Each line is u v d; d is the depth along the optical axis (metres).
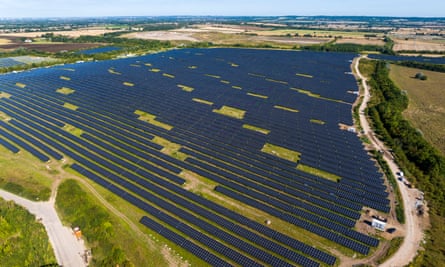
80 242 44.78
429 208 49.94
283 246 43.94
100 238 44.81
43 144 73.38
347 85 120.19
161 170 62.09
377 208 50.62
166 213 50.59
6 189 56.94
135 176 60.34
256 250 42.91
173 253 42.75
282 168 62.88
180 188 56.31
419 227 46.00
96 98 105.75
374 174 60.00
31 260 41.88
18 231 46.75
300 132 78.62
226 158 66.81
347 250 42.69
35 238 45.22
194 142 74.00
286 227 47.28
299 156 67.50
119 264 40.59
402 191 54.38
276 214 49.72
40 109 96.75
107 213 50.09
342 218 48.59
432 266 39.22
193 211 50.91
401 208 50.09
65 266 40.91
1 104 101.56
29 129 82.12
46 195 55.03
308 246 43.38
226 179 59.91
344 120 86.19
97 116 90.62
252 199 53.38
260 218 49.31
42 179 59.94
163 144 73.81
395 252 41.75
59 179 60.00
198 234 45.75
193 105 98.25
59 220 49.19
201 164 64.25
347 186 56.94
